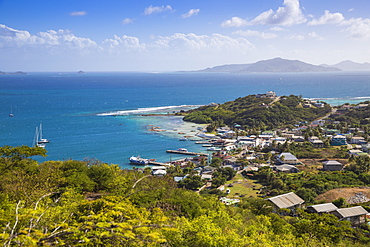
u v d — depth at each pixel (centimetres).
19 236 1120
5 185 2959
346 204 5150
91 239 1155
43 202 2333
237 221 3073
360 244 3559
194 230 2239
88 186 3716
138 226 1242
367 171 7800
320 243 3200
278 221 3791
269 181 7375
